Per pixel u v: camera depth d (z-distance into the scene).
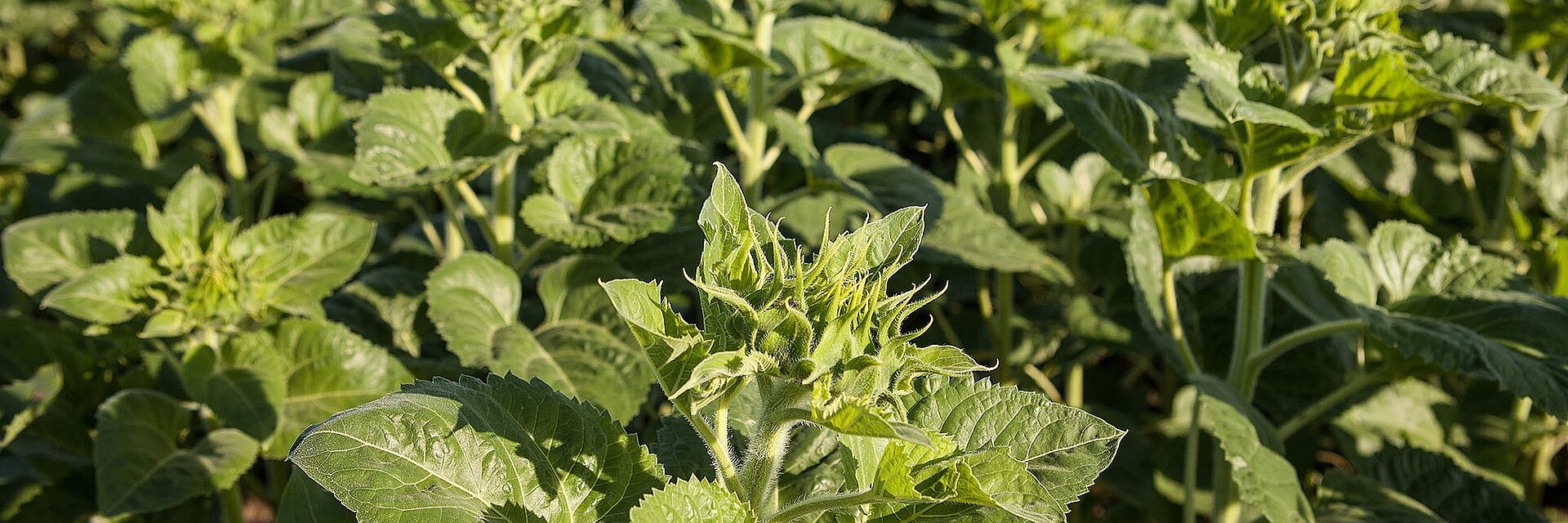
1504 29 6.67
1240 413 3.30
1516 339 3.29
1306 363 4.31
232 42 4.84
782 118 4.45
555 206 3.68
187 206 3.47
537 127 3.54
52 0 8.21
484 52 3.76
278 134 4.76
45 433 3.76
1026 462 2.29
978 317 5.37
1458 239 3.62
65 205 5.56
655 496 1.90
